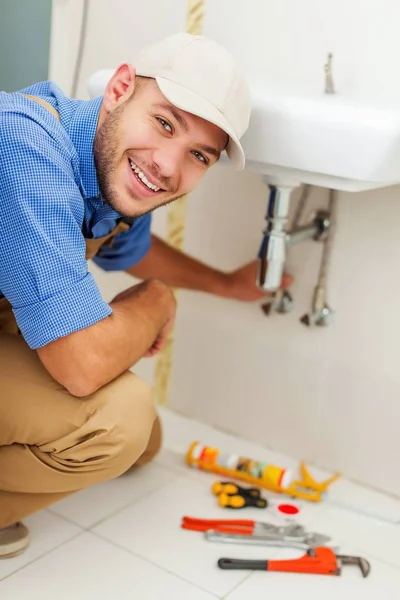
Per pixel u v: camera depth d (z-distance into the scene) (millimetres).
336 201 1598
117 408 1241
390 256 1569
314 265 1665
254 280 1692
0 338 1323
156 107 1172
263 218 1701
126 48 1805
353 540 1496
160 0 1724
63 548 1384
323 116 1186
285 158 1246
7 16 1854
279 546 1438
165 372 1944
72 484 1282
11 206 1119
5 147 1120
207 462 1674
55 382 1257
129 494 1580
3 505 1313
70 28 1865
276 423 1802
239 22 1626
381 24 1466
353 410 1690
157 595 1284
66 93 1916
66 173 1162
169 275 1689
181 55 1175
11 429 1243
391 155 1155
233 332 1812
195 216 1803
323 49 1538
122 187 1218
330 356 1692
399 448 1646
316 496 1616
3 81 1898
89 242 1391
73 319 1158
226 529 1459
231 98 1171
